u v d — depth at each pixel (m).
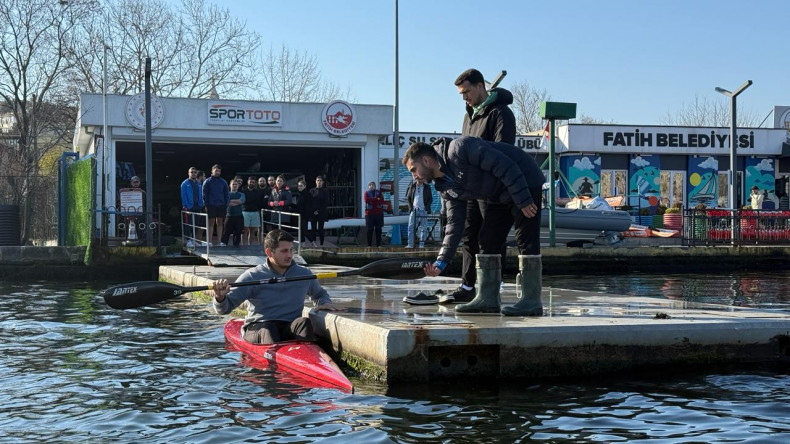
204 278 13.98
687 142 33.94
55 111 39.22
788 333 7.46
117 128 24.67
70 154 23.83
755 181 35.22
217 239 21.30
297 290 8.35
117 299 8.12
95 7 38.28
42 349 8.89
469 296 8.71
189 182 21.62
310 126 26.47
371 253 21.27
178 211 32.75
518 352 6.92
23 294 15.86
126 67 44.19
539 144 33.41
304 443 5.20
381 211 22.72
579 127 32.78
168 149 29.50
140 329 10.43
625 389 6.55
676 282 18.64
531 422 5.63
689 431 5.37
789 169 35.47
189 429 5.55
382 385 6.77
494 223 7.84
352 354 7.44
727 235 23.48
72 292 16.33
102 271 20.23
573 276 20.92
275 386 6.82
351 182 28.12
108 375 7.39
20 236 22.81
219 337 9.63
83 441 5.30
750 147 34.66
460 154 7.23
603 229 23.89
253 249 20.61
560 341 6.98
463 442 5.17
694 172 34.31
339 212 29.30
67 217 23.31
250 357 8.19
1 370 7.67
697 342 7.29
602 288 16.89
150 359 8.18
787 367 7.32
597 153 33.28
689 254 22.81
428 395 6.41
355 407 6.07
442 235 23.34
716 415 5.76
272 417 5.83
